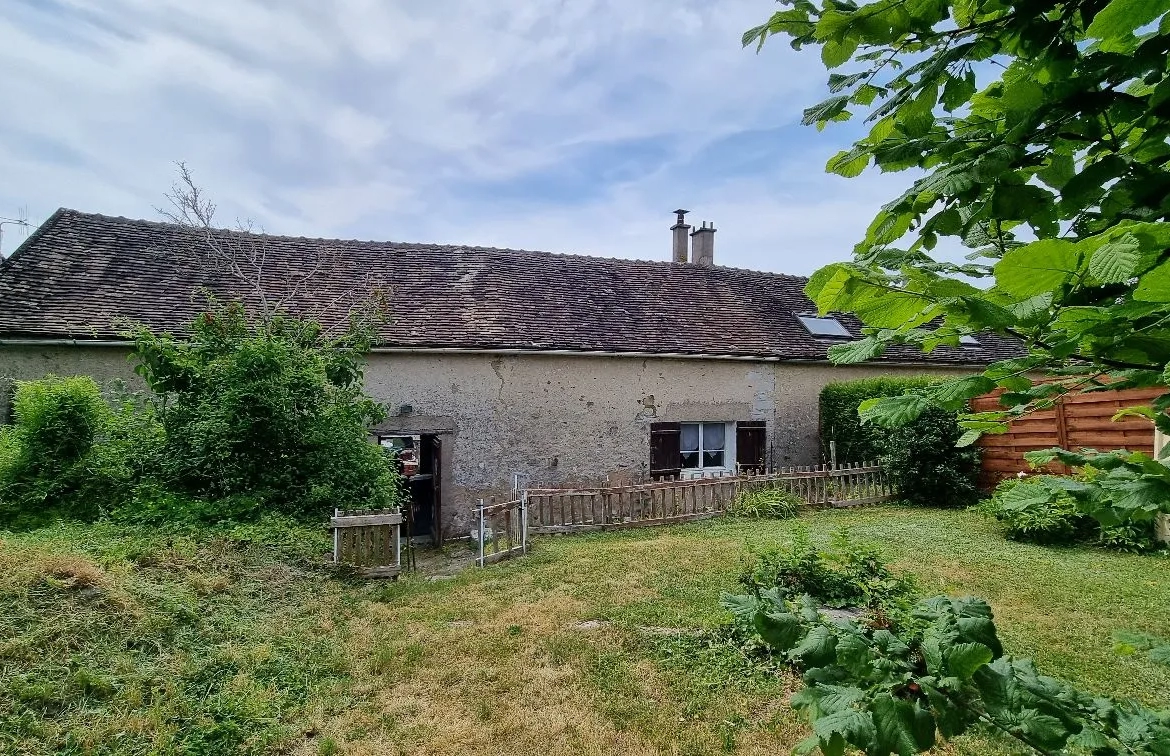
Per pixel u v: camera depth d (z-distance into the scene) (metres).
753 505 11.05
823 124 1.63
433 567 8.64
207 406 7.78
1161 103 1.11
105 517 6.95
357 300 11.91
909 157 1.36
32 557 5.22
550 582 7.01
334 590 6.39
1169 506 0.96
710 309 15.09
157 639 4.70
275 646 4.98
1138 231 0.79
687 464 13.45
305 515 7.73
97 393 8.09
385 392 10.93
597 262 15.66
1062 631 5.24
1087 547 8.09
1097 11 1.17
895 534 8.96
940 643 1.19
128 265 11.15
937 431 11.67
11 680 3.92
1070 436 9.82
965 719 1.14
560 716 4.09
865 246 1.45
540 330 12.23
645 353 12.55
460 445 11.31
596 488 10.51
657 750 3.74
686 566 7.50
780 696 4.30
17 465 7.27
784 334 14.95
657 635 5.32
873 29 1.33
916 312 1.02
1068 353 1.00
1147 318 0.96
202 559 6.16
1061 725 1.14
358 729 3.98
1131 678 4.40
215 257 11.34
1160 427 1.16
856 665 1.22
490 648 5.12
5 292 9.54
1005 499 1.22
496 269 13.96
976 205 1.32
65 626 4.49
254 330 9.15
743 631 5.10
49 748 3.52
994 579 6.66
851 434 13.38
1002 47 1.28
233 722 3.91
